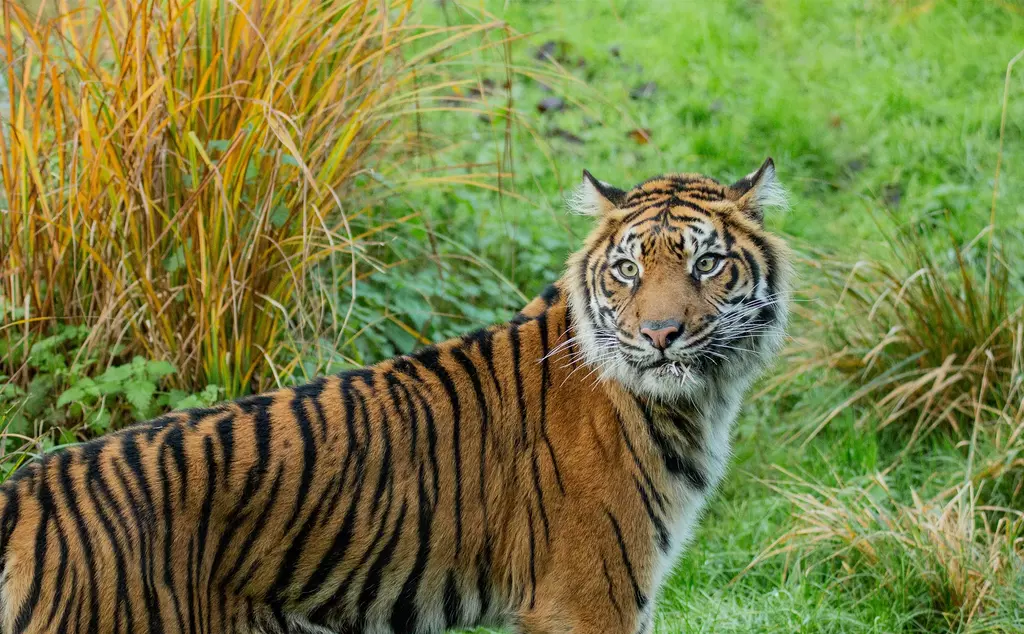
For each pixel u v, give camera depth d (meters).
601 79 16.69
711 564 9.42
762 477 10.48
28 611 5.65
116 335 9.13
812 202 14.20
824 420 10.53
